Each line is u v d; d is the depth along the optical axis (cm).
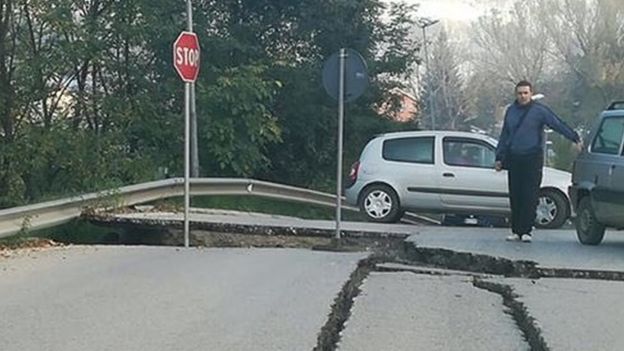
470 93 6956
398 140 1706
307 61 2925
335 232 1318
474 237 1273
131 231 1413
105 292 833
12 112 1580
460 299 828
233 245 1355
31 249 1148
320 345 643
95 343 645
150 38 2128
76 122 1755
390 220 1681
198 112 2364
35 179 1627
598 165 1146
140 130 2139
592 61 4944
